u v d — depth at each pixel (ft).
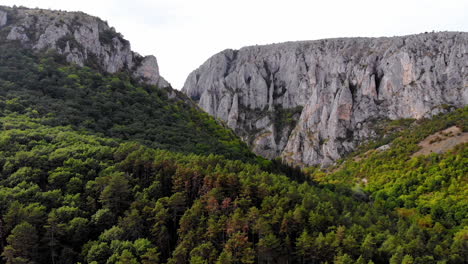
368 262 171.22
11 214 168.86
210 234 177.37
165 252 186.50
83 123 283.79
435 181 353.10
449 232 263.08
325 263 167.53
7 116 254.06
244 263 170.19
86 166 219.20
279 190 220.84
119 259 162.91
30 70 323.98
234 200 202.59
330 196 264.72
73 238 178.19
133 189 210.59
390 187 386.11
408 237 205.46
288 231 189.06
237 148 381.40
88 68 372.38
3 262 165.78
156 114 359.25
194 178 217.97
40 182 205.77
